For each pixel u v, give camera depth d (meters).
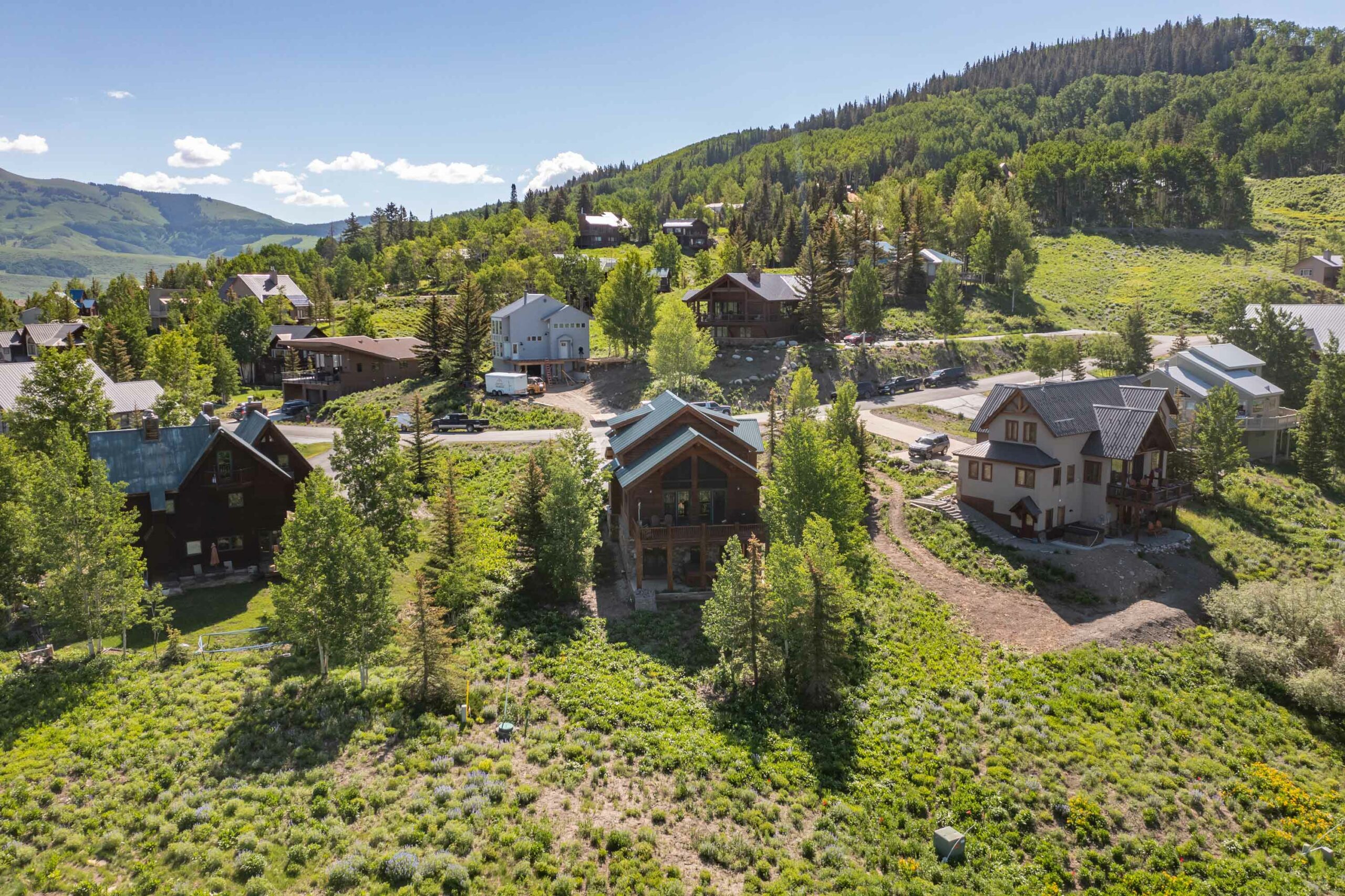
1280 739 41.62
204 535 52.03
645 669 44.34
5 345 114.50
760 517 54.03
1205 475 71.06
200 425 54.41
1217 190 190.62
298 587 39.00
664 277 158.12
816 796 34.75
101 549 40.44
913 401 96.94
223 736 34.12
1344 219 188.12
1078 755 38.66
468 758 34.38
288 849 28.05
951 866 31.70
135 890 25.72
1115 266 165.62
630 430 63.50
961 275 157.38
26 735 33.75
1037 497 60.06
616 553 59.88
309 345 109.25
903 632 49.78
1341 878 32.12
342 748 34.12
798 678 42.62
